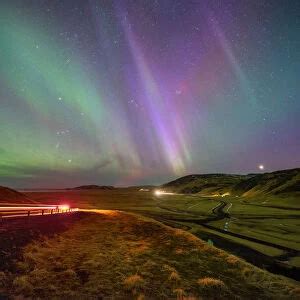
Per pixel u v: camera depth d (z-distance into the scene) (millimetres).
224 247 43438
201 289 19312
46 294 15570
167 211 109500
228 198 194500
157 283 19375
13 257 20188
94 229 36594
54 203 136625
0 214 40375
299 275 30031
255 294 19781
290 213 104125
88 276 19125
